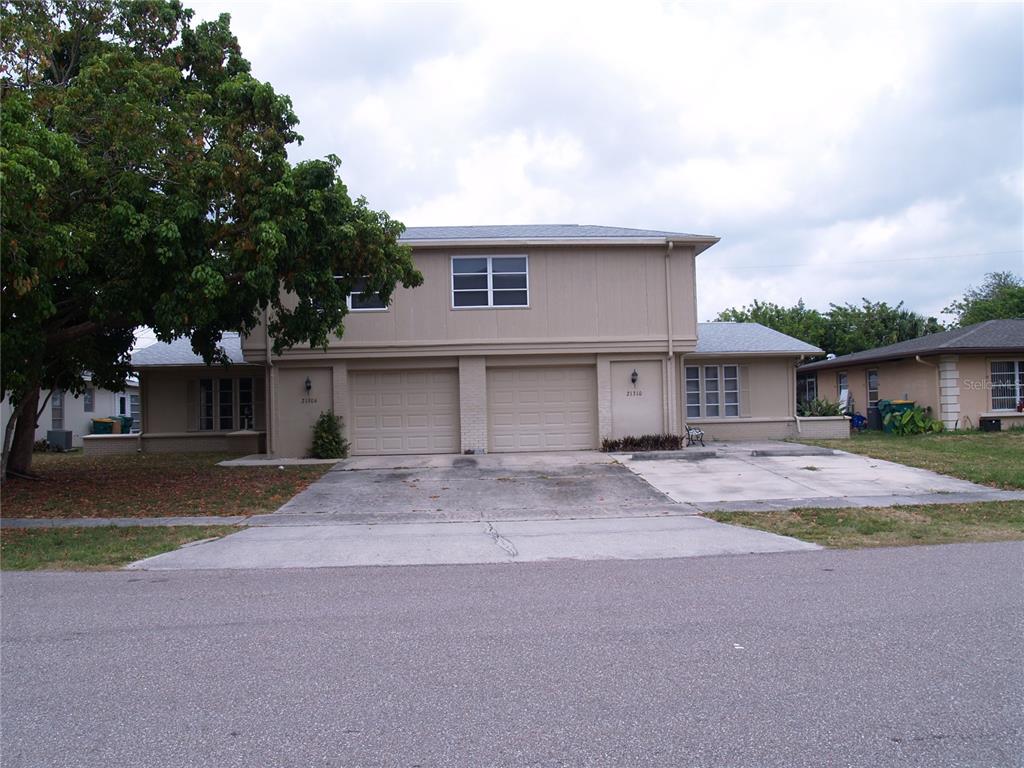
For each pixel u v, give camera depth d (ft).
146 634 20.27
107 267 43.06
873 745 13.15
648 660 17.51
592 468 54.34
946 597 22.62
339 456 61.26
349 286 51.72
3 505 43.98
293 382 63.41
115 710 15.16
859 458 57.98
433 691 15.87
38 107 42.39
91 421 106.22
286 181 43.80
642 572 27.04
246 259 43.80
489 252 63.41
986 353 80.69
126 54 44.57
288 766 12.73
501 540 34.01
